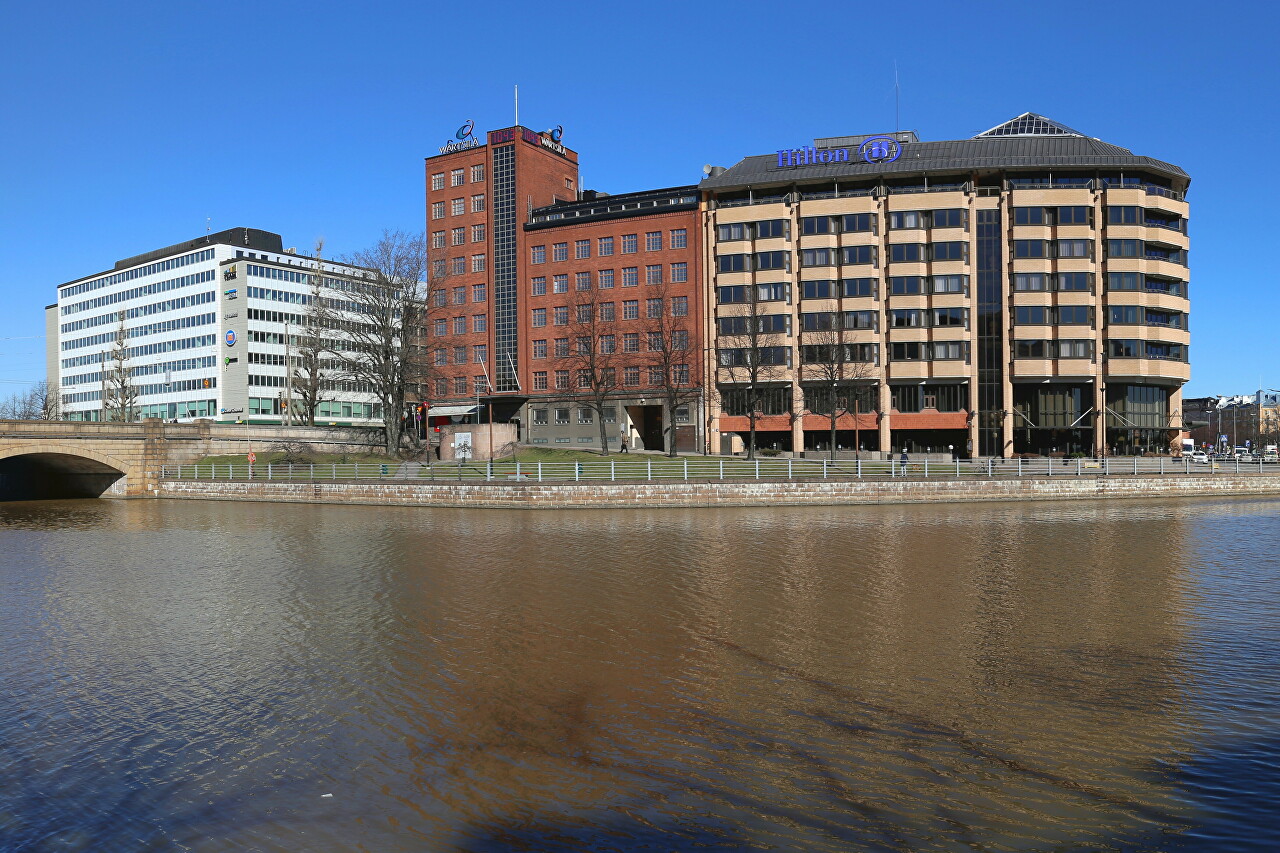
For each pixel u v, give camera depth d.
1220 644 17.39
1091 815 9.76
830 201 84.50
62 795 10.62
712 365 86.81
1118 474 56.09
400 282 75.94
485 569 27.42
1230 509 48.28
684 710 13.49
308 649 17.48
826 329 81.19
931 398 83.81
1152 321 84.12
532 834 9.45
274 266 126.88
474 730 12.69
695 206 87.94
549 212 96.25
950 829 9.45
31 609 22.03
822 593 22.98
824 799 10.24
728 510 47.66
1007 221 82.88
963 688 14.50
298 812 10.07
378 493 53.66
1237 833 9.29
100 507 57.19
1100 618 19.86
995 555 29.84
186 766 11.46
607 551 31.25
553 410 92.06
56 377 162.12
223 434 73.62
